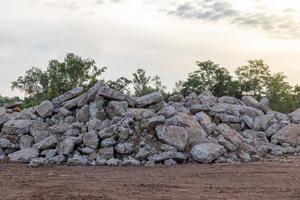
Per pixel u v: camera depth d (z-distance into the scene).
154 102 25.86
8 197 12.41
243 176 16.75
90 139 22.11
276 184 14.80
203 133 23.09
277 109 84.19
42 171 18.59
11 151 24.55
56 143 23.00
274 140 26.98
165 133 22.02
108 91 25.12
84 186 14.35
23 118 26.28
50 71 65.00
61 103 26.98
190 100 29.36
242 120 27.98
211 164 20.83
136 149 21.72
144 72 72.94
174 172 17.98
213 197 12.38
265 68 85.12
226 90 71.56
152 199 12.07
